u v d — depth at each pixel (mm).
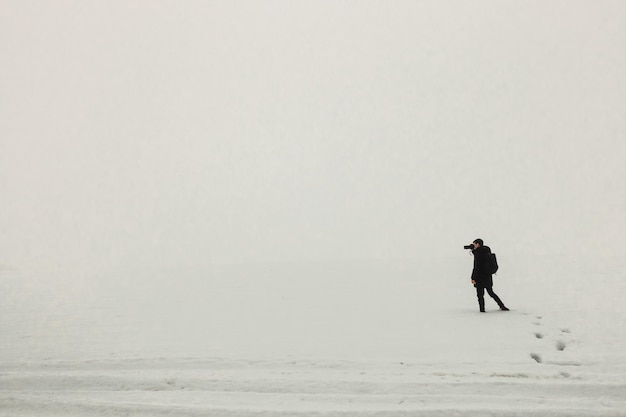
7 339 12000
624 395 6719
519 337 9734
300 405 6867
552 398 6723
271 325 12336
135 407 7062
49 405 7344
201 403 7113
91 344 11117
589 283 15953
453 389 7133
